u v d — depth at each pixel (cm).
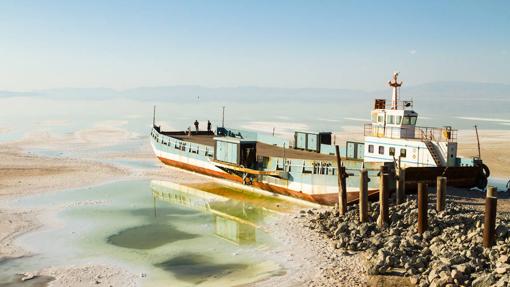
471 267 2327
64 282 2475
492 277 2191
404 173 3572
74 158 6875
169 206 4212
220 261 2812
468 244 2589
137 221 3709
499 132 11106
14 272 2606
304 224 3509
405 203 3388
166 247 3075
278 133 11225
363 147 4806
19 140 8912
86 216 3816
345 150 5038
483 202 3638
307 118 16488
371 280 2420
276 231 3391
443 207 3172
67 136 9731
